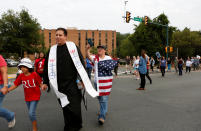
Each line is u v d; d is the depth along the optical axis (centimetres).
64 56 317
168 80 1199
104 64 378
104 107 385
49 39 7888
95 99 638
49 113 467
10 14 3912
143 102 586
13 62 3456
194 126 371
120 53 6906
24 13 3972
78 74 327
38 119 419
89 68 1087
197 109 500
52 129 357
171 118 424
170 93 741
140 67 816
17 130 355
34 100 328
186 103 571
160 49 3741
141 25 4041
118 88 870
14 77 1500
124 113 465
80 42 8000
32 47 4019
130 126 373
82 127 367
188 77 1402
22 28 3897
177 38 5153
